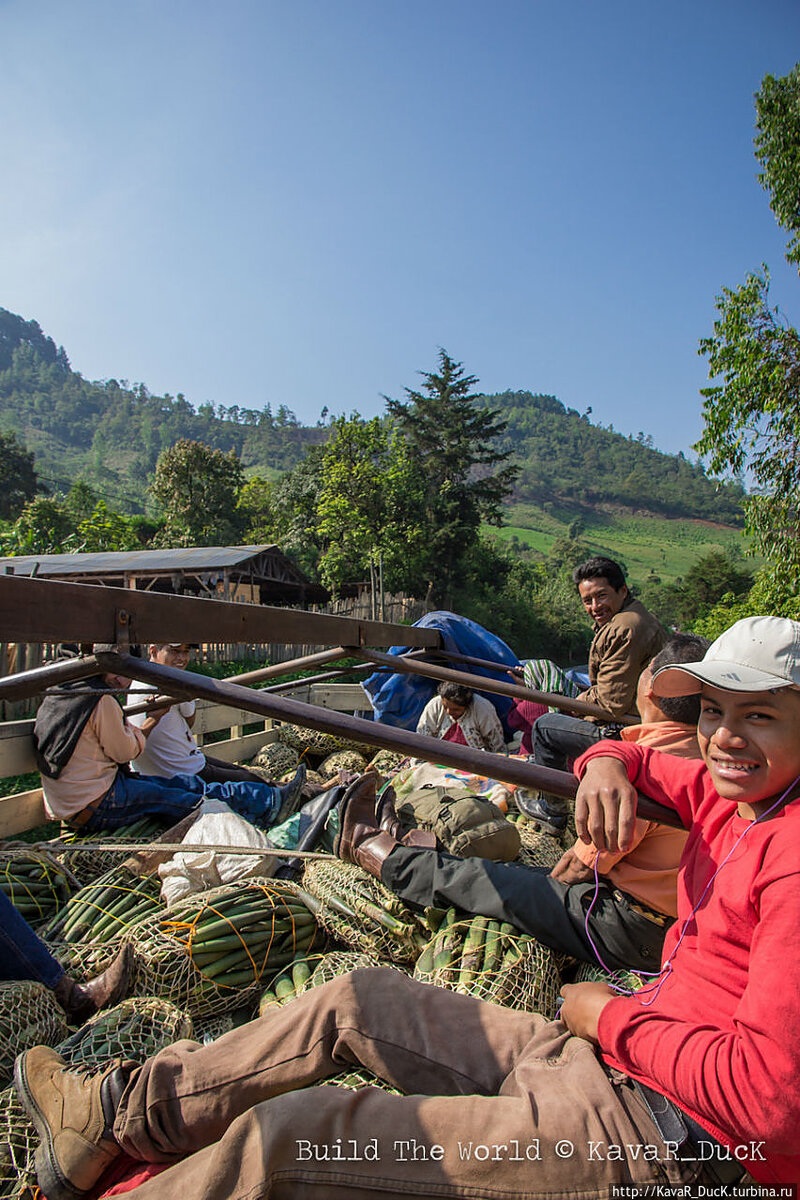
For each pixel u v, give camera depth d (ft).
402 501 141.69
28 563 74.84
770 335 42.09
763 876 4.57
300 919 9.91
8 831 12.25
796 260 42.34
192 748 15.19
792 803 4.73
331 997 5.93
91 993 8.61
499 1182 4.64
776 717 4.67
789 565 43.14
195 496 181.98
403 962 9.53
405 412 167.02
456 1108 4.97
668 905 7.50
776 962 4.25
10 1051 7.30
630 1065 4.95
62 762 12.17
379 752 19.19
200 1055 5.86
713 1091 4.29
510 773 5.96
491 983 8.07
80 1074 6.08
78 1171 5.52
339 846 10.50
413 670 11.38
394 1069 5.75
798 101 41.75
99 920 9.93
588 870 8.45
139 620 5.85
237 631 7.11
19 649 30.96
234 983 9.18
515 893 8.69
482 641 18.95
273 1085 5.66
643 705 8.35
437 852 9.61
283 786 14.66
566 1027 5.76
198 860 10.48
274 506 180.96
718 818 5.29
